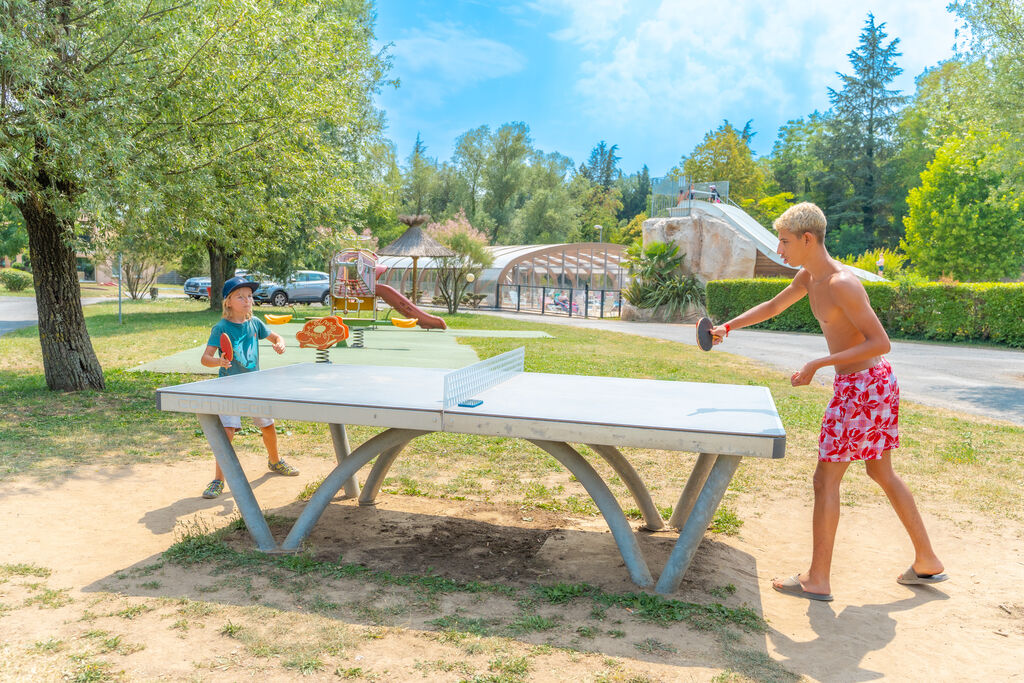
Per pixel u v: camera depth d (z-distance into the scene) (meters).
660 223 29.69
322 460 6.02
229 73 8.41
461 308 36.12
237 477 3.93
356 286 18.62
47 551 3.77
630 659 2.72
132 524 4.26
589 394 3.93
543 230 67.56
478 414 3.26
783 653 2.85
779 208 65.56
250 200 9.49
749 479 5.66
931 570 3.64
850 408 3.39
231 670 2.58
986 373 13.15
